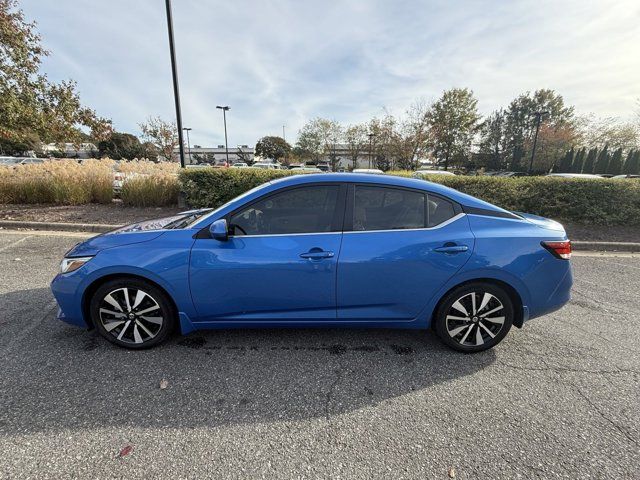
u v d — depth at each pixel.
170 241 2.68
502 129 55.41
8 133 10.54
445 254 2.67
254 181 8.90
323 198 2.75
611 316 3.73
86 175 10.09
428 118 30.92
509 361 2.84
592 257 6.25
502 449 1.96
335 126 42.47
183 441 1.96
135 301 2.74
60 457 1.82
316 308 2.74
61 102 11.21
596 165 34.59
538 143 39.72
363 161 41.69
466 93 35.47
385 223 2.73
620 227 7.95
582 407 2.32
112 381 2.45
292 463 1.83
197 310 2.72
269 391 2.40
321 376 2.59
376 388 2.47
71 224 7.49
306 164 43.78
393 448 1.95
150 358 2.73
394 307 2.77
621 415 2.25
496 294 2.79
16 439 1.92
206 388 2.41
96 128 12.52
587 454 1.93
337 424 2.12
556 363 2.82
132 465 1.79
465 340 2.88
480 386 2.51
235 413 2.19
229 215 2.73
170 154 34.41
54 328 3.14
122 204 9.99
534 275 2.75
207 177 8.88
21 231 7.23
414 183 2.83
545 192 8.30
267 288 2.67
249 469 1.79
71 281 2.69
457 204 2.81
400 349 2.96
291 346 2.97
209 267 2.62
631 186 7.82
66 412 2.14
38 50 10.47
